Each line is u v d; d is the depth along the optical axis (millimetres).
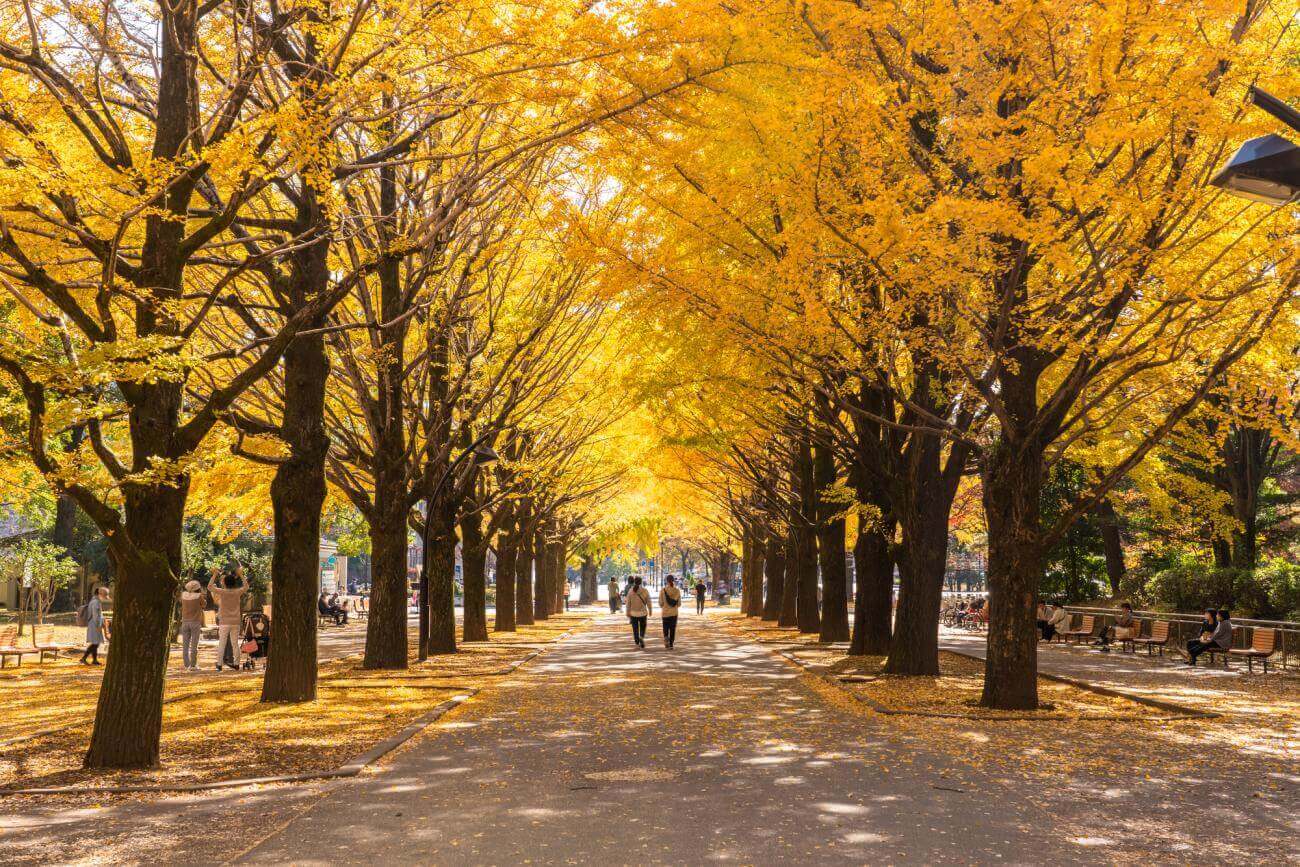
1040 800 7668
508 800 7680
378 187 16750
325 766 9039
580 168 15891
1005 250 11359
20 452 8461
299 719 11992
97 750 8984
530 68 9125
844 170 11742
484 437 20812
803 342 12578
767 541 39156
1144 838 6539
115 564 9195
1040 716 12398
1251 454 28359
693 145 11211
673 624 26703
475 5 8992
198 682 16844
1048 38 10133
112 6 9891
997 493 13438
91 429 8531
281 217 15039
